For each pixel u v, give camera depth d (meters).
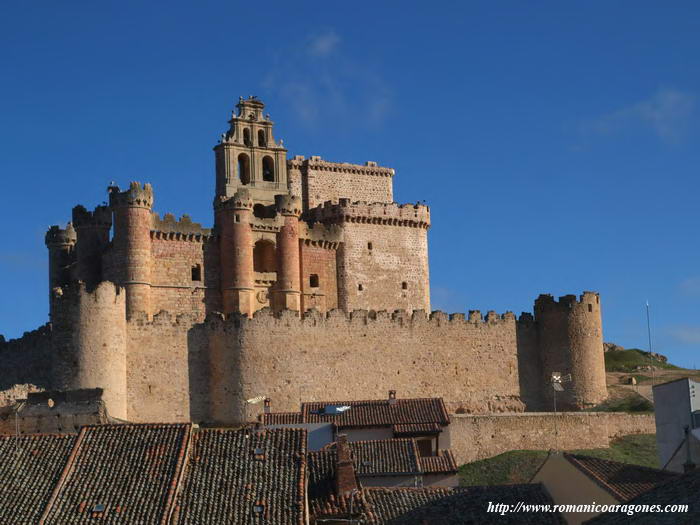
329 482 84.81
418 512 81.38
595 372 147.88
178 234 142.38
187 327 131.75
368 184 167.88
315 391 135.00
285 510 76.88
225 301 143.88
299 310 147.12
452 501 82.44
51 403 113.75
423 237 159.75
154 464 80.56
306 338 135.50
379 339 140.00
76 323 124.19
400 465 97.69
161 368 130.00
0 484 79.62
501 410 145.38
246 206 145.00
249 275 144.38
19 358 135.50
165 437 83.19
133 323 129.50
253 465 80.94
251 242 145.25
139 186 139.75
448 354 143.75
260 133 156.38
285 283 147.12
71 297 124.50
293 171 163.88
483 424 127.56
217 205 146.50
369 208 156.12
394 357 140.50
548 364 148.62
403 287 157.38
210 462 81.44
